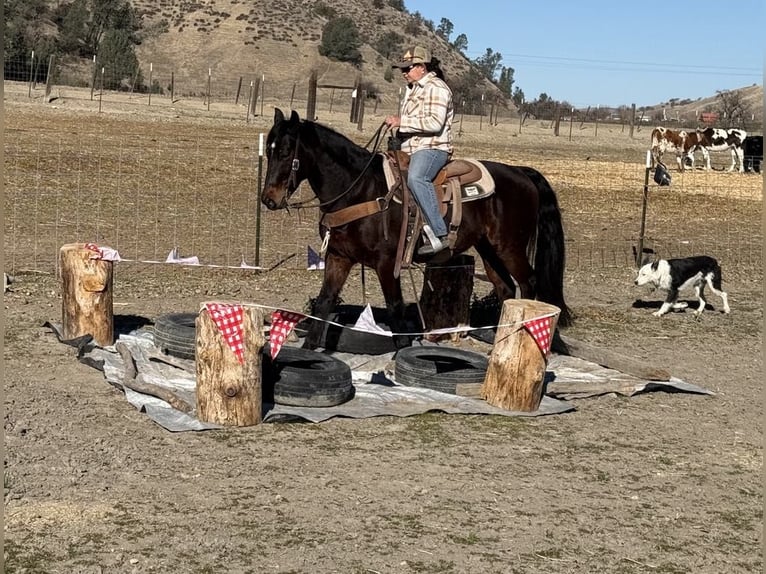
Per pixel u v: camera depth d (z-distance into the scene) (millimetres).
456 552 5230
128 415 6980
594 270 13977
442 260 8547
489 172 8633
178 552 5078
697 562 5320
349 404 7438
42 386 7461
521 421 7379
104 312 8531
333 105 58094
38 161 18109
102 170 18750
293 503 5703
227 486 5891
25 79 46062
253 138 28906
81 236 13344
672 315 11453
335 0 114812
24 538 5125
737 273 14609
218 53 86812
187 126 31812
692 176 30484
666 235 17688
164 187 17922
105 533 5234
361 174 7996
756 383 8812
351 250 8172
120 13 83750
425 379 7891
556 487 6164
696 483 6383
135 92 47188
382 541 5305
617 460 6699
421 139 8156
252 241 14055
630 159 36375
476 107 64250
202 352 6824
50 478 5852
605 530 5617
